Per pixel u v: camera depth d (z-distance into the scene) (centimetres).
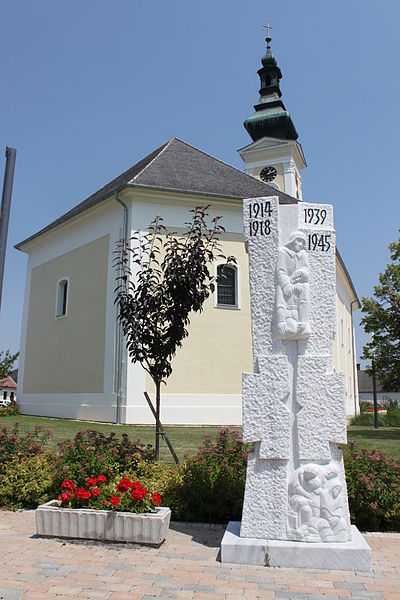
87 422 1866
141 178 1902
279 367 535
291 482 515
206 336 1850
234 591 416
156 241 1844
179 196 1877
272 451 520
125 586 423
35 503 699
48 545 528
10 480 708
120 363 1817
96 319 2009
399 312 2159
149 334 794
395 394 6350
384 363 2352
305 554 479
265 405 531
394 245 2347
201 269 790
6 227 739
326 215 570
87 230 2155
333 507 502
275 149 3278
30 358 2480
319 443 519
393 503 615
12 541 541
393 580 448
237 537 508
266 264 561
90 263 2103
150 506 562
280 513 507
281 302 545
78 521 544
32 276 2580
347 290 3462
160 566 472
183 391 1792
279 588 425
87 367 2017
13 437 784
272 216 567
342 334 3144
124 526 535
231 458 675
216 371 1836
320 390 529
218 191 1945
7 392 4234
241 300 1909
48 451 773
